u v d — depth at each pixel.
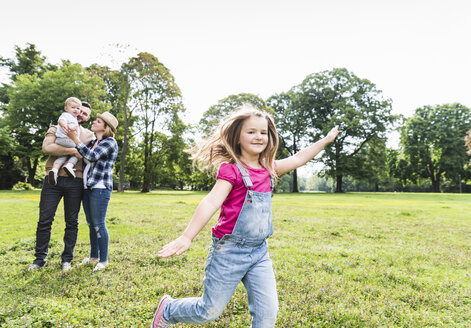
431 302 3.37
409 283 3.98
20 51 39.84
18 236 6.31
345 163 42.19
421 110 54.12
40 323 2.52
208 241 6.11
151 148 37.56
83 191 4.42
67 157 4.39
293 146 47.44
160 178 39.31
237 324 2.71
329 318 2.85
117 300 3.14
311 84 45.66
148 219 9.07
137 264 4.40
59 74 34.25
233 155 2.21
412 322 2.88
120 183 34.50
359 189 77.81
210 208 1.99
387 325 2.81
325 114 46.06
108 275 3.84
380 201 23.94
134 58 33.50
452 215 12.87
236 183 2.09
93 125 4.38
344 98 44.22
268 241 6.35
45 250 4.30
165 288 3.47
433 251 5.82
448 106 51.28
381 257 5.26
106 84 38.50
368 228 8.57
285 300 3.25
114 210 11.87
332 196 32.94
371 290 3.64
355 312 2.98
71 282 3.64
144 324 2.66
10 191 29.41
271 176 2.33
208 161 2.42
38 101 33.41
